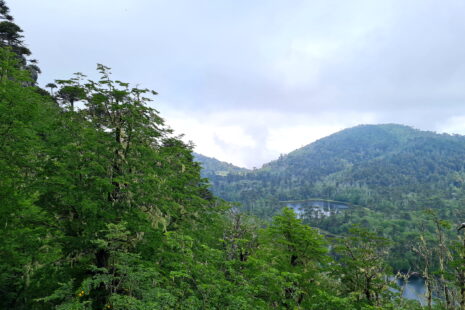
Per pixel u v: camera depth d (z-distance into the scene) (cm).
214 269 1182
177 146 2042
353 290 1847
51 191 1107
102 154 1209
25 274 1157
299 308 1357
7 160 1116
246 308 986
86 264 1198
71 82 1222
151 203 1338
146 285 1004
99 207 1090
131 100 1294
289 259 1888
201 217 2000
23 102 1136
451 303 1605
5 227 1034
